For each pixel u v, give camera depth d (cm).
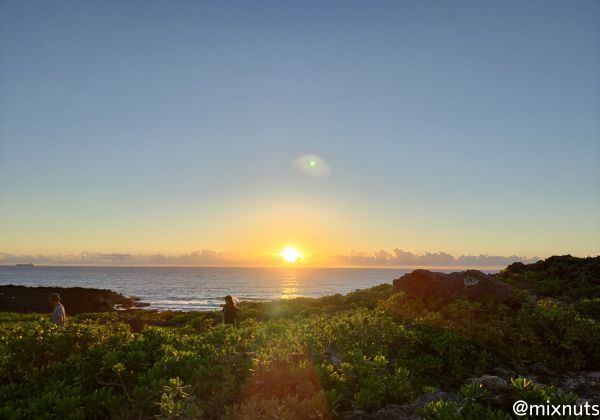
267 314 2589
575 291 2216
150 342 919
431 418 559
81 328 909
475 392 614
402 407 658
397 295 1622
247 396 671
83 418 595
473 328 1218
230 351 802
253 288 16950
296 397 604
